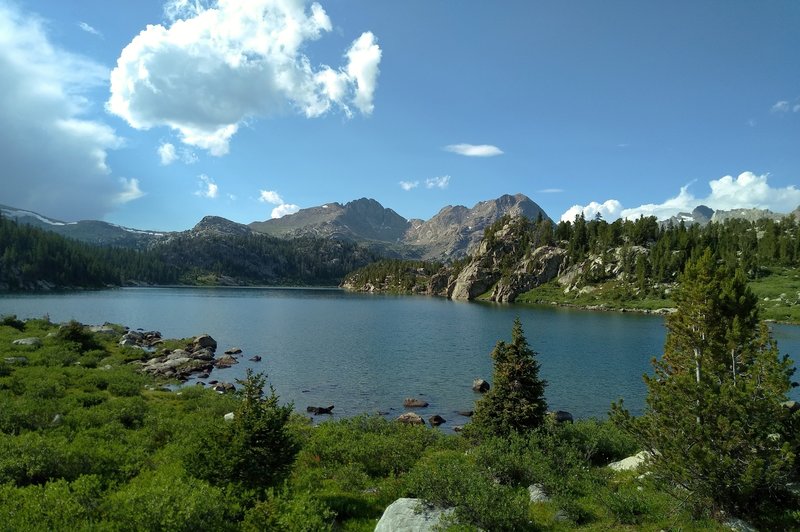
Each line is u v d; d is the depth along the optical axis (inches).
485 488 597.0
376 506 671.1
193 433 861.8
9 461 634.2
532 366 1024.9
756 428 546.3
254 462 633.0
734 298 738.8
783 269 6939.0
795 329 4089.6
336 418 1616.6
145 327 4092.0
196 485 570.6
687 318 765.9
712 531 524.7
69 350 2018.9
